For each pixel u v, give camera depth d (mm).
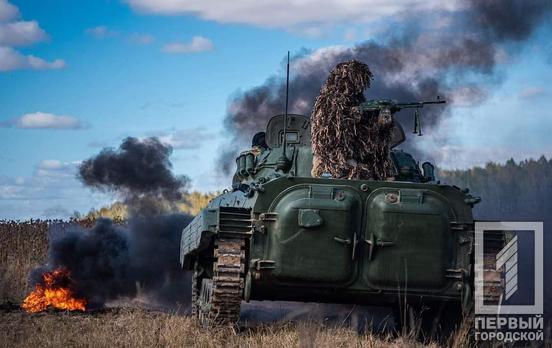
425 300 14711
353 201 14328
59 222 33719
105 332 14414
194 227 16016
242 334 14594
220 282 14492
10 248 30406
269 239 14422
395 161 17047
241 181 18219
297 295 14984
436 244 14312
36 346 13508
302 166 16859
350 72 16203
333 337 13531
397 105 16219
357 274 14438
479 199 14508
